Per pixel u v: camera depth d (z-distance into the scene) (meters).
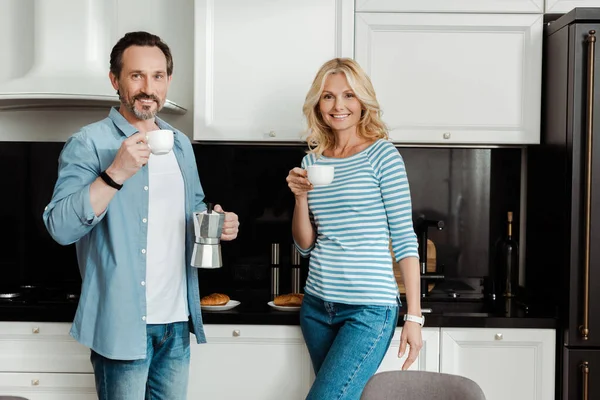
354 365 2.21
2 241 3.17
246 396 2.65
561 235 2.63
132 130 2.18
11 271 3.18
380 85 2.81
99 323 2.11
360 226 2.28
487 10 2.79
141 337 2.12
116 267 2.09
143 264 2.13
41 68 2.79
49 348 2.65
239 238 3.19
